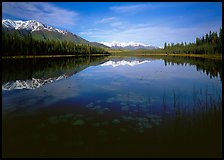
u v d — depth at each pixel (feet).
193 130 44.78
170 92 83.15
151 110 60.08
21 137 42.42
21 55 318.24
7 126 48.16
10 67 177.99
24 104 66.49
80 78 126.11
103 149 37.63
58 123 50.29
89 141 40.70
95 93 83.15
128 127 47.57
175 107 62.18
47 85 101.19
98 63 270.26
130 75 139.74
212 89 86.33
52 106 64.49
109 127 47.78
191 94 78.18
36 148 38.01
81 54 567.18
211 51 380.17
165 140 40.55
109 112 58.80
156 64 251.19
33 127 47.73
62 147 38.37
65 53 474.90
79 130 46.06
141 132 44.60
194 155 35.06
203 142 39.40
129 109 61.41
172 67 202.59
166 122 50.11
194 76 130.93
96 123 50.31
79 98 74.84
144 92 84.33
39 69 173.78
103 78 126.00
